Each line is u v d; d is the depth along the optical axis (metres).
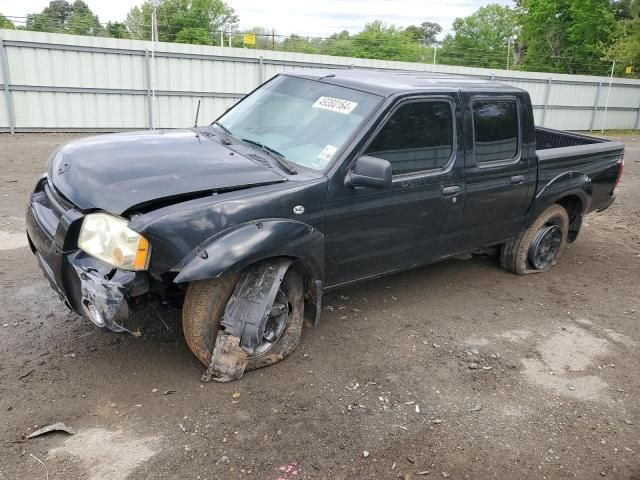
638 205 10.20
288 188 3.59
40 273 5.00
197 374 3.61
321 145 4.01
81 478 2.73
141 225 3.06
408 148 4.25
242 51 18.28
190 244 3.17
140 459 2.88
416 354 4.15
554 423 3.51
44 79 15.52
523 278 5.91
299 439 3.13
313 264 3.75
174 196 3.25
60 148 4.03
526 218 5.58
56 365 3.61
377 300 5.02
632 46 36.47
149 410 3.25
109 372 3.57
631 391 3.94
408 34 54.59
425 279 5.64
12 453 2.85
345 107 4.20
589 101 27.11
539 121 26.12
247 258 3.31
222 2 44.31
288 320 3.87
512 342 4.48
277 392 3.52
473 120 4.70
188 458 2.91
